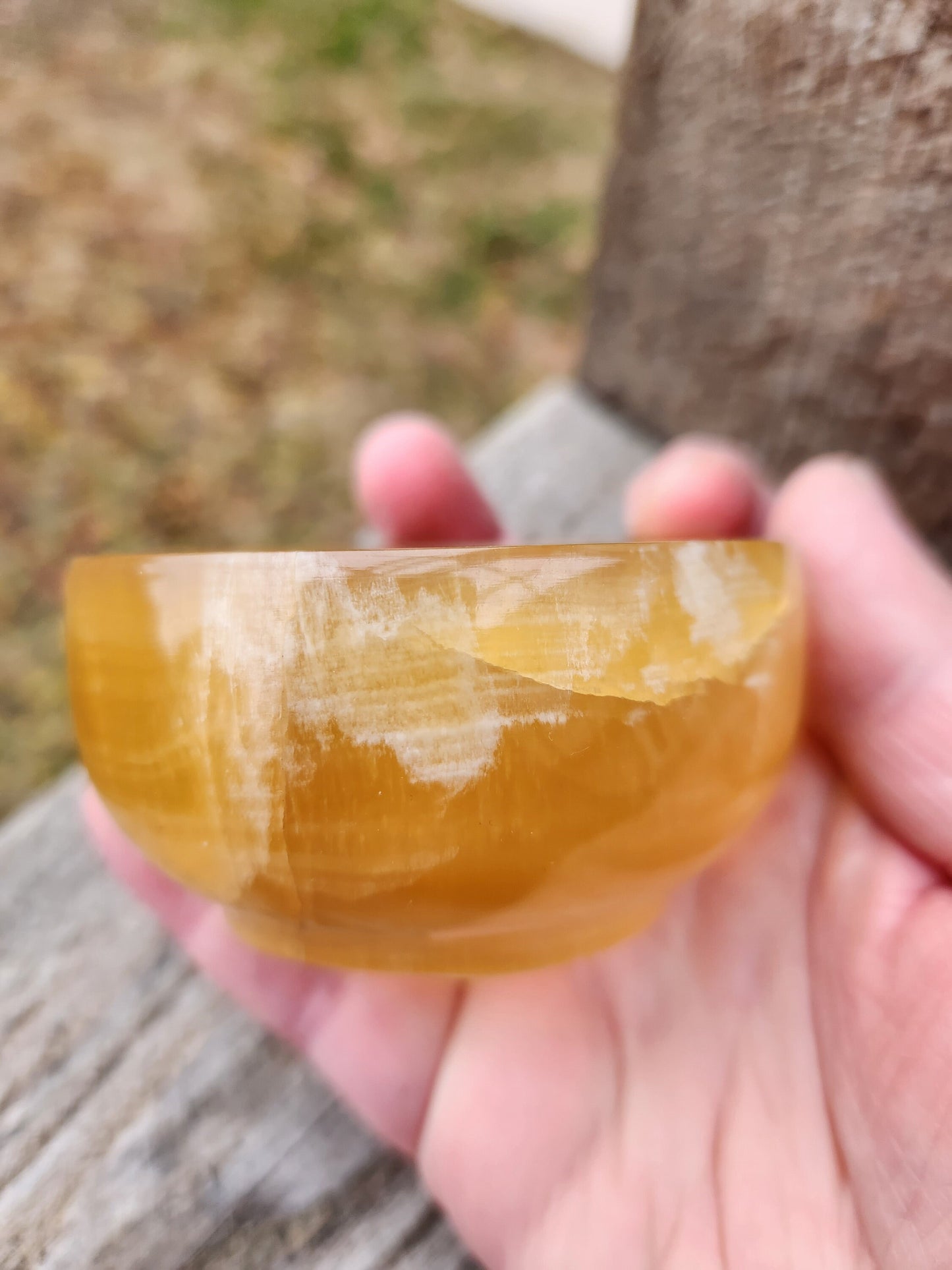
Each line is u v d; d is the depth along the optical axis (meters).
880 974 0.09
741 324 0.13
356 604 0.07
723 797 0.08
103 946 0.12
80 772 0.13
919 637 0.10
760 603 0.08
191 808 0.07
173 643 0.07
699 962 0.11
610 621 0.07
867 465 0.12
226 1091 0.11
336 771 0.07
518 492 0.15
